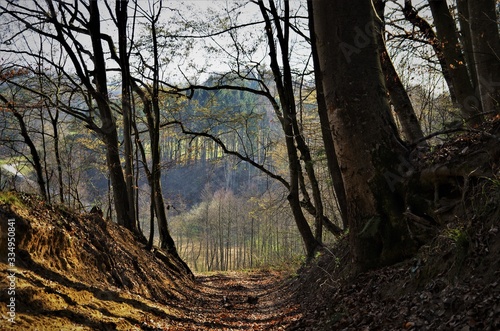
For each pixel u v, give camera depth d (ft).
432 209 24.61
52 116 60.23
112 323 23.61
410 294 20.40
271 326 31.09
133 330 24.38
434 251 21.38
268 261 139.74
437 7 38.06
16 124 54.29
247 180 230.07
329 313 26.13
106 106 53.16
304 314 31.12
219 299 50.39
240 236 197.16
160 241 64.85
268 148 81.25
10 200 25.39
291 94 60.64
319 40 29.14
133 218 54.90
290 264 88.22
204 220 196.65
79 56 55.77
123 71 54.75
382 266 26.40
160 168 61.31
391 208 26.66
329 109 29.04
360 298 24.52
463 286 17.13
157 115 59.00
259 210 90.07
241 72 69.87
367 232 27.27
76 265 28.81
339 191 49.65
